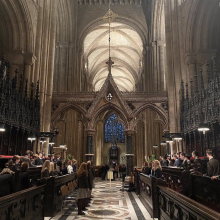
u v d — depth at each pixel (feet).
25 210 16.78
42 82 52.06
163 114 54.08
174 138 47.03
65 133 77.05
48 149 51.52
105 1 96.99
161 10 82.53
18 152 42.34
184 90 50.21
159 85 83.51
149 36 92.84
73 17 89.97
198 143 42.42
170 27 57.00
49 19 56.65
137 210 27.14
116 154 161.48
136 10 96.17
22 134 42.22
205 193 20.43
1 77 35.70
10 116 37.17
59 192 26.66
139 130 106.93
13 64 47.34
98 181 72.59
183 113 47.01
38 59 51.31
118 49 127.65
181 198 14.03
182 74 51.26
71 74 85.61
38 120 47.57
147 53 92.02
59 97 56.08
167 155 49.52
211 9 45.96
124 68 148.15
